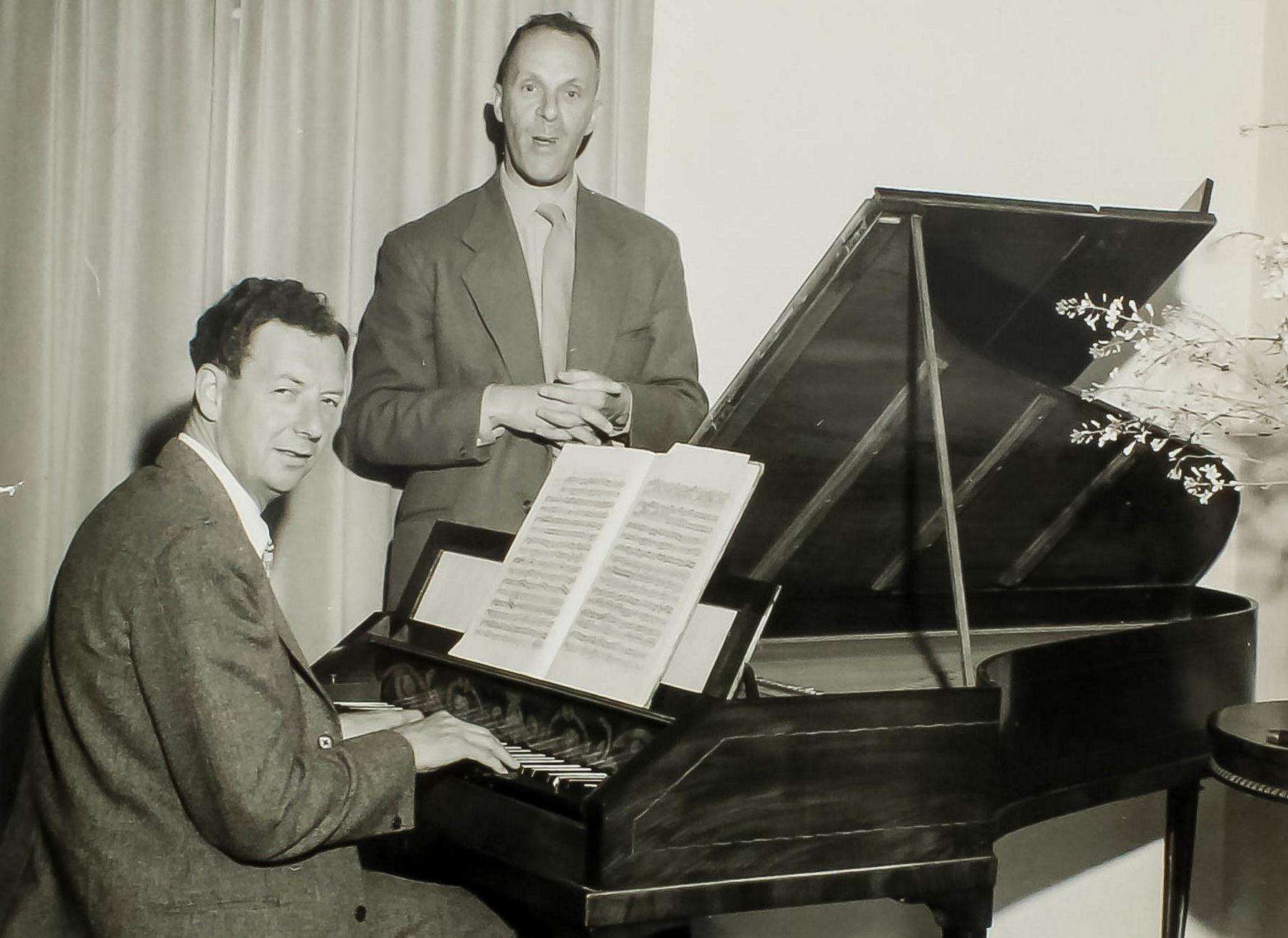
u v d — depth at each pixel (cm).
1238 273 388
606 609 208
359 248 315
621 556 213
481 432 299
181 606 169
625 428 311
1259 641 369
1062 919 376
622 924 175
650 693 193
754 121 354
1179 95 390
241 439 192
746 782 184
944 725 199
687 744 180
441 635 243
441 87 320
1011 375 246
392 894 199
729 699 189
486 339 315
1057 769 223
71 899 178
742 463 206
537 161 317
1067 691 226
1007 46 376
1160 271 257
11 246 283
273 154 307
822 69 359
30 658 288
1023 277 245
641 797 177
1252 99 394
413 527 308
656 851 178
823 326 222
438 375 316
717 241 352
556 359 324
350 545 318
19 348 284
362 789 179
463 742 191
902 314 227
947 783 199
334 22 308
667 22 346
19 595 286
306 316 194
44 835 183
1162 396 357
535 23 316
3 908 188
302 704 182
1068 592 322
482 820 194
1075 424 264
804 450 249
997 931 370
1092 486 287
